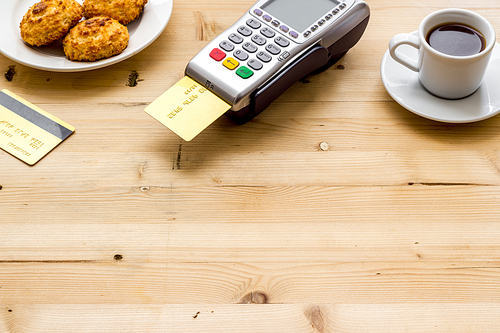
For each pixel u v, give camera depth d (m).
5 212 0.50
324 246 0.47
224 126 0.57
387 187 0.52
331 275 0.46
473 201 0.50
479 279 0.45
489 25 0.53
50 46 0.62
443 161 0.53
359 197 0.51
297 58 0.54
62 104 0.59
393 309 0.44
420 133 0.56
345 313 0.43
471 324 0.43
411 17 0.68
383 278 0.45
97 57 0.59
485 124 0.56
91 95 0.60
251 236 0.48
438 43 0.54
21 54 0.59
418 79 0.59
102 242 0.48
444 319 0.43
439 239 0.48
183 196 0.51
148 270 0.46
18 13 0.65
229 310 0.44
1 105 0.58
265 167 0.53
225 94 0.51
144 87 0.61
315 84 0.61
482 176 0.52
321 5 0.59
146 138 0.56
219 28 0.68
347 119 0.58
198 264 0.46
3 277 0.46
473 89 0.56
